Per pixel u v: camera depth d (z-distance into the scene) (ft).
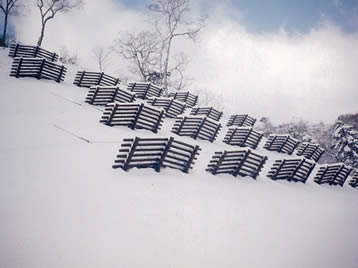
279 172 43.50
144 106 43.52
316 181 51.21
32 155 24.75
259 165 39.29
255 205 29.45
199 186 29.68
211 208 24.94
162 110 45.42
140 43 122.93
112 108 41.19
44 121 35.65
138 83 76.33
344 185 58.08
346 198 47.39
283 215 29.22
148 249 16.60
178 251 17.26
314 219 31.09
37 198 18.33
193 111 72.08
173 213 21.83
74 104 48.11
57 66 63.52
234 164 37.14
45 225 15.99
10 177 19.94
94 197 20.52
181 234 19.25
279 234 24.11
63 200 18.94
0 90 43.45
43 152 26.11
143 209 21.01
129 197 22.16
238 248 19.66
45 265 13.28
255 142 61.87
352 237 28.73
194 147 31.73
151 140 27.61
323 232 27.84
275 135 65.77
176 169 31.94
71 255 14.33
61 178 21.88
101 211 19.02
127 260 15.14
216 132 53.98
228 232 21.57
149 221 19.62
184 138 49.47
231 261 17.83
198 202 25.40
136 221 19.15
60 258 13.94
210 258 17.49
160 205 22.47
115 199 21.16
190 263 16.46
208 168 35.76
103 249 15.44
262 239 22.09
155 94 77.56
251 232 22.74
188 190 27.53
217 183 32.68
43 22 132.16
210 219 22.74
